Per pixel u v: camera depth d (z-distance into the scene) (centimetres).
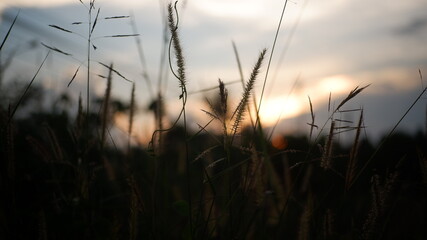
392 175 53
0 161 57
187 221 59
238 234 57
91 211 61
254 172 56
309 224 55
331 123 54
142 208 56
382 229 54
